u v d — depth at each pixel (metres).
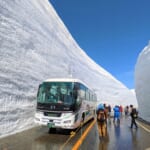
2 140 8.65
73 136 10.24
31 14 18.28
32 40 16.55
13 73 12.09
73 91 11.10
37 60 16.67
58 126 10.53
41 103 11.04
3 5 12.77
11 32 13.05
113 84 53.38
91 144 8.34
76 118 11.17
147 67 20.66
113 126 15.19
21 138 9.28
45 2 28.45
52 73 20.06
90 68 46.41
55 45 24.27
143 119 20.47
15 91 11.87
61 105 10.74
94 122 18.00
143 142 8.84
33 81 14.73
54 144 8.19
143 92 21.53
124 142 8.83
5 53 11.73
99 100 43.16
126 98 52.00
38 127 13.23
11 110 11.04
